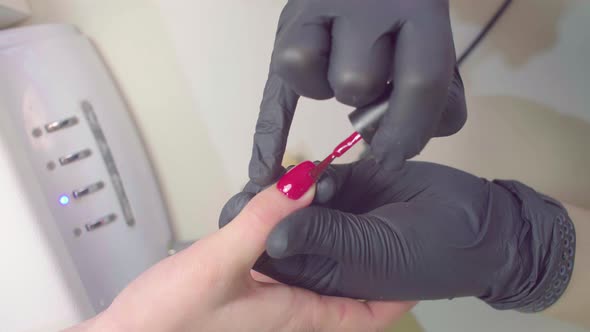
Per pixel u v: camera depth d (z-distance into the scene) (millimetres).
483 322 295
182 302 168
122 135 271
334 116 293
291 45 156
